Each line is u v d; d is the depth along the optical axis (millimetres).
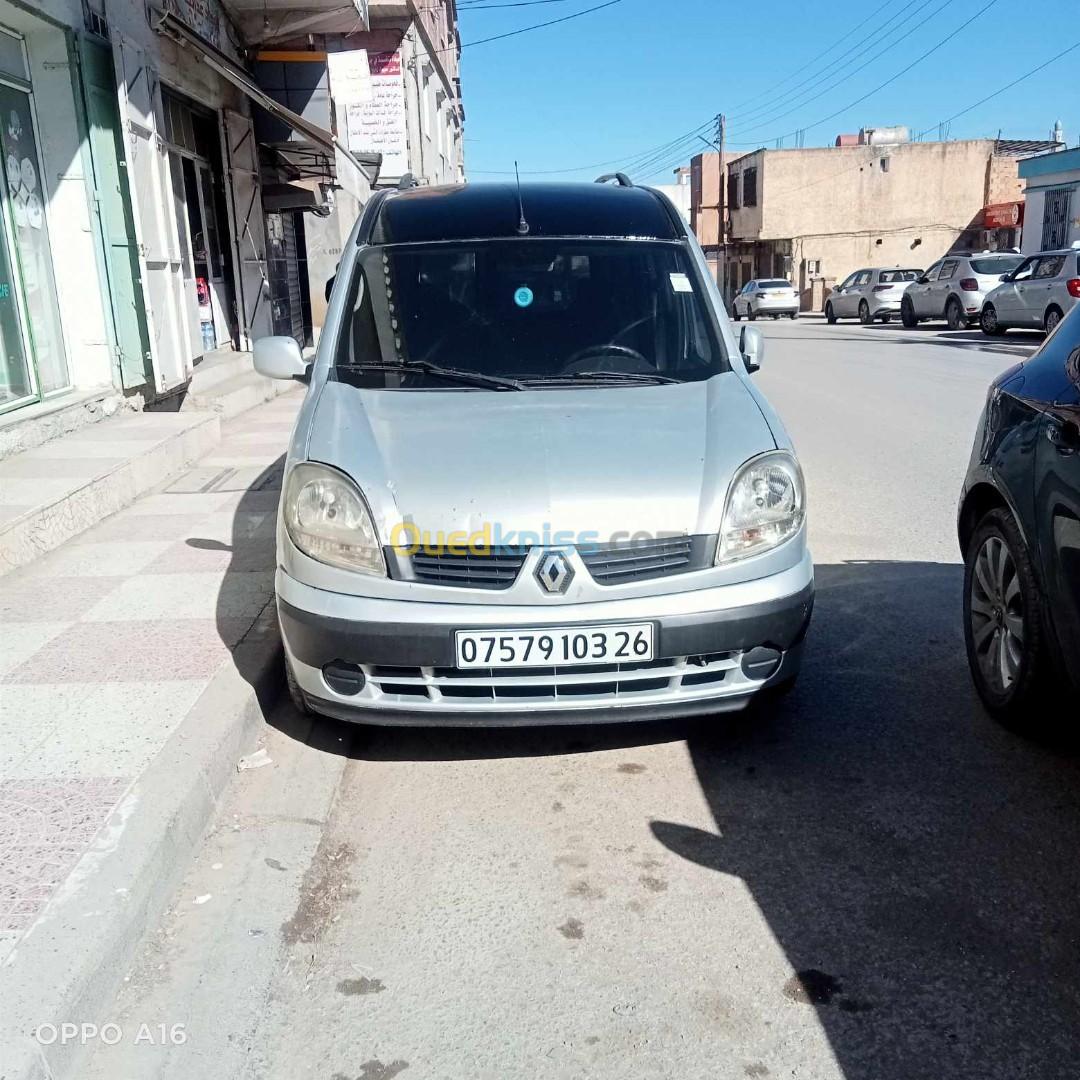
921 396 12797
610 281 4465
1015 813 3371
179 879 3061
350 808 3510
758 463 3502
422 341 4258
